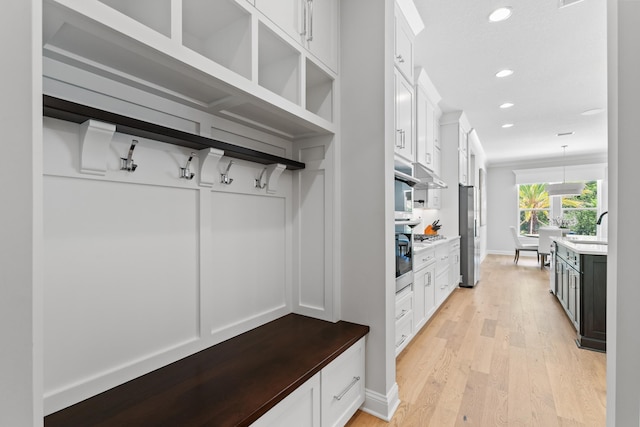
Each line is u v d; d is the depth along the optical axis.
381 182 1.62
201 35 1.36
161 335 1.22
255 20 1.22
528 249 6.81
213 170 1.38
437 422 1.58
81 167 0.98
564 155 7.27
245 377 1.14
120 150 1.08
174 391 1.05
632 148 0.91
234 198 1.55
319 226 1.80
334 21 1.73
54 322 0.93
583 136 5.60
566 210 7.71
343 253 1.75
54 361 0.93
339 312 1.77
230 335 1.50
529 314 3.32
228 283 1.51
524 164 8.11
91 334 1.02
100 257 1.04
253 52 1.21
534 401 1.75
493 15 2.29
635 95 0.90
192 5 1.15
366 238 1.68
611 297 0.98
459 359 2.28
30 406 0.58
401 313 2.24
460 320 3.14
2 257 0.55
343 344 1.44
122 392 1.04
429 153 3.55
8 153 0.56
